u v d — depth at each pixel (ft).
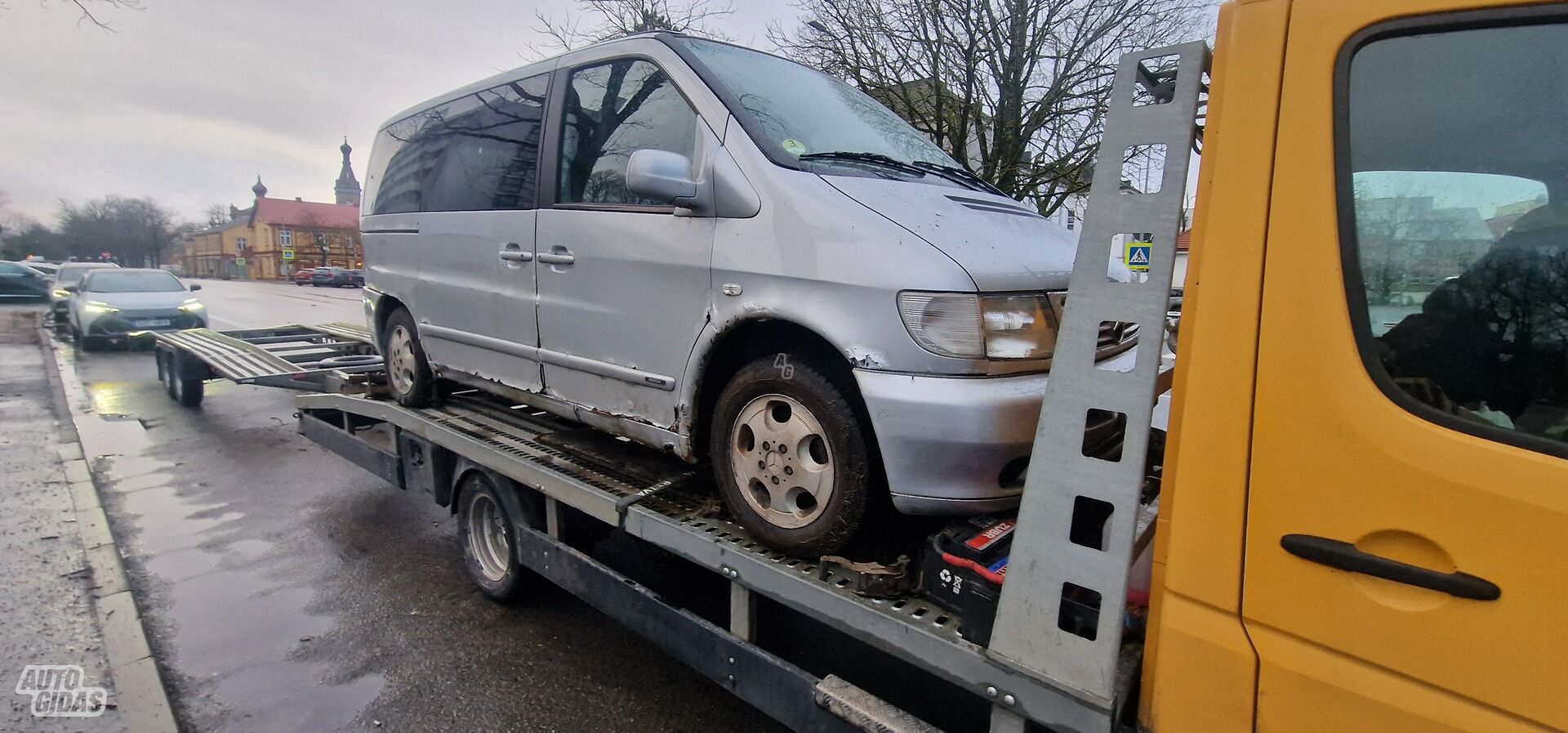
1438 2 4.07
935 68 38.06
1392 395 4.15
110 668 10.66
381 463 15.44
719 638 8.36
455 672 11.00
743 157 8.54
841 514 7.52
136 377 36.91
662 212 9.26
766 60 11.08
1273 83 4.46
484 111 12.88
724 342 8.71
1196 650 4.82
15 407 28.37
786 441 7.93
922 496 7.07
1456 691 3.97
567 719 9.98
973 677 5.99
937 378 6.96
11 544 14.70
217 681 10.68
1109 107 5.18
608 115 10.51
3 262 80.84
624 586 9.67
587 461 11.30
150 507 17.85
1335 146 4.33
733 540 8.42
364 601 13.10
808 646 8.18
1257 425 4.51
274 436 24.85
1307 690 4.42
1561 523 3.68
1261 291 4.48
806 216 7.82
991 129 40.40
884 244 7.29
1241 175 4.55
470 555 13.38
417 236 14.07
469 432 12.86
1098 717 5.29
